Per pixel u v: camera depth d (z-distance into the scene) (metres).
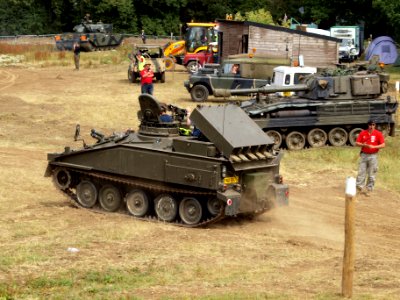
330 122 26.39
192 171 15.41
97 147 16.86
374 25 73.62
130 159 16.31
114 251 13.34
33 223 15.62
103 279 11.73
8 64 54.44
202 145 15.33
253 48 40.34
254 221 16.58
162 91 40.38
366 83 26.80
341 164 23.84
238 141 15.31
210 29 49.50
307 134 26.58
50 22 82.06
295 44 41.94
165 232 14.95
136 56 43.69
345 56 61.81
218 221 16.20
